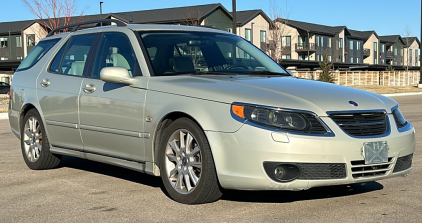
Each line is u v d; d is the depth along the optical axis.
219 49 5.75
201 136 4.51
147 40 5.47
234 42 6.02
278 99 4.36
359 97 4.69
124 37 5.61
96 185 5.67
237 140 4.29
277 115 4.26
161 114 4.81
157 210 4.58
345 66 70.31
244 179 4.29
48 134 6.30
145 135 4.99
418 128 11.03
